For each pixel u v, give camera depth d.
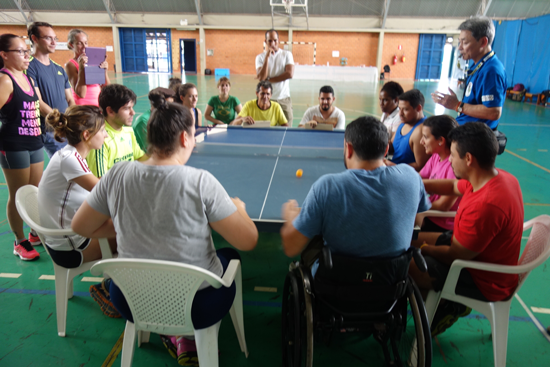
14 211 2.91
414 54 22.52
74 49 4.31
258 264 3.04
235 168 2.71
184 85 4.17
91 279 2.77
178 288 1.47
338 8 21.61
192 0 21.58
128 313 1.59
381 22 21.77
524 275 1.82
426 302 1.95
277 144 3.47
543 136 8.02
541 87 13.44
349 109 11.02
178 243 1.46
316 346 2.16
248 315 2.43
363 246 1.52
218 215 1.49
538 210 4.17
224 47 23.12
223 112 5.23
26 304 2.46
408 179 1.54
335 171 2.68
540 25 13.47
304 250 1.66
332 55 23.00
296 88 15.81
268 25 22.33
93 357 2.04
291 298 1.82
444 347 2.17
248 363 2.03
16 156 2.88
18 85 2.82
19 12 21.50
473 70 3.33
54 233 1.89
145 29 22.98
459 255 1.80
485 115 3.21
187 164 2.79
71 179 1.98
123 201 1.45
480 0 20.12
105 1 21.42
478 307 1.86
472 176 1.81
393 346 1.71
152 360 2.03
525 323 2.37
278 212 1.95
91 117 2.03
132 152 2.86
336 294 1.56
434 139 2.39
